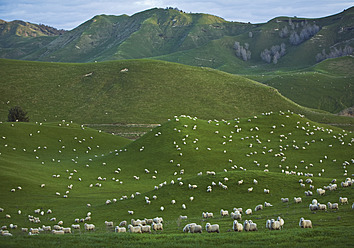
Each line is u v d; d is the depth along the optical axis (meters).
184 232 30.84
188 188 51.88
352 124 191.38
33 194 59.78
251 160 79.00
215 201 47.03
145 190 64.94
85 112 189.25
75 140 109.38
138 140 95.00
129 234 28.92
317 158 79.69
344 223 29.62
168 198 49.44
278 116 104.06
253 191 49.28
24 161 83.69
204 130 94.00
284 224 31.44
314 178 53.84
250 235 27.48
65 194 61.53
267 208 41.16
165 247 24.97
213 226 30.08
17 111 140.62
